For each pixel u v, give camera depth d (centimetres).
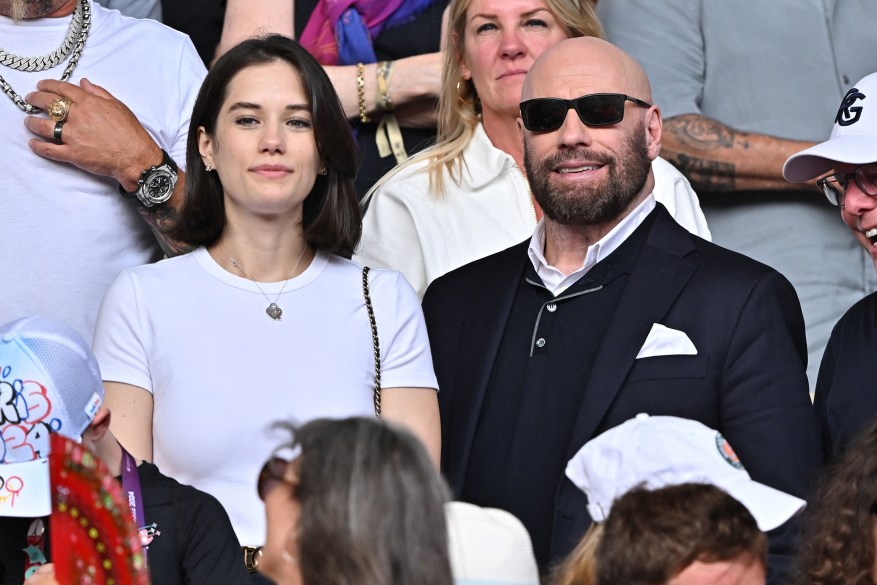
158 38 1778
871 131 1543
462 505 1155
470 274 1658
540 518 1503
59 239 1661
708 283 1523
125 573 1006
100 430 1247
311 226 1530
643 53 2052
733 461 1217
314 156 1527
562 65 1599
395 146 2016
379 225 1864
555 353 1552
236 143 1508
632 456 1198
